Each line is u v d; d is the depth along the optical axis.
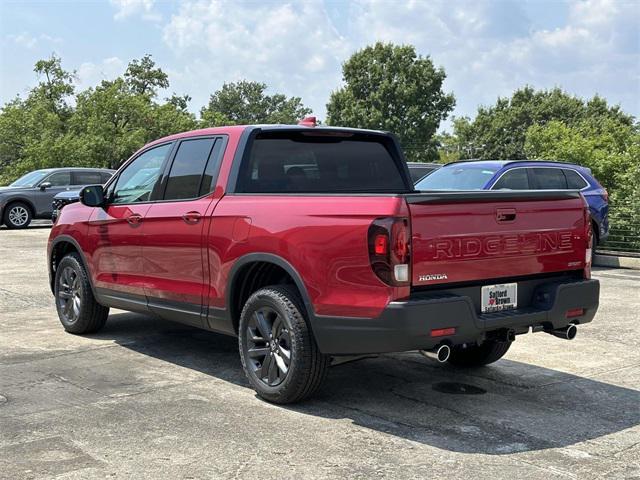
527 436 4.52
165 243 6.00
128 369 6.03
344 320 4.59
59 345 6.89
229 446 4.26
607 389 5.61
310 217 4.81
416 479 3.81
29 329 7.64
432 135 67.31
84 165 42.06
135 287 6.41
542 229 5.12
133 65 63.81
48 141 42.12
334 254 4.64
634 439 4.49
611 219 15.47
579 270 5.45
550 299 5.10
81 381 5.64
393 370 6.14
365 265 4.49
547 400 5.30
